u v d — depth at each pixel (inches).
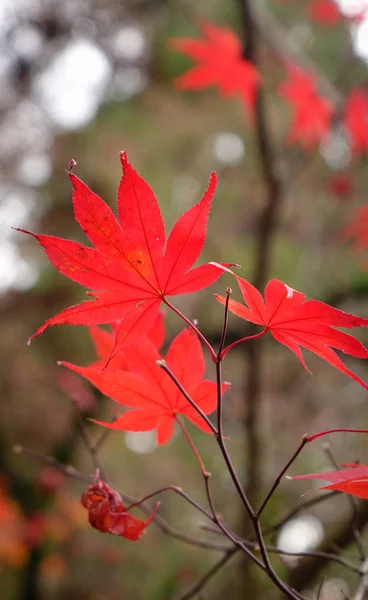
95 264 35.5
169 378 40.3
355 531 54.9
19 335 163.2
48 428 156.3
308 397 175.2
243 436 165.3
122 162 34.3
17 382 158.1
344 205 170.1
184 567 158.7
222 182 169.3
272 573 36.2
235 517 150.7
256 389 123.1
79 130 169.9
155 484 179.3
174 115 168.4
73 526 149.2
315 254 169.2
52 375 159.3
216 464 175.0
